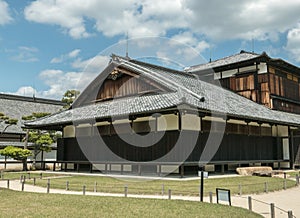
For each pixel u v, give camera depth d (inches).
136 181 660.1
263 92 1120.8
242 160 876.6
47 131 1262.3
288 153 1061.8
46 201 431.8
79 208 382.6
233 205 421.7
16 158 1101.7
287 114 1132.5
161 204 406.6
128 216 339.6
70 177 779.4
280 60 1124.5
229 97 1014.4
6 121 1249.4
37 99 1728.6
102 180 692.1
